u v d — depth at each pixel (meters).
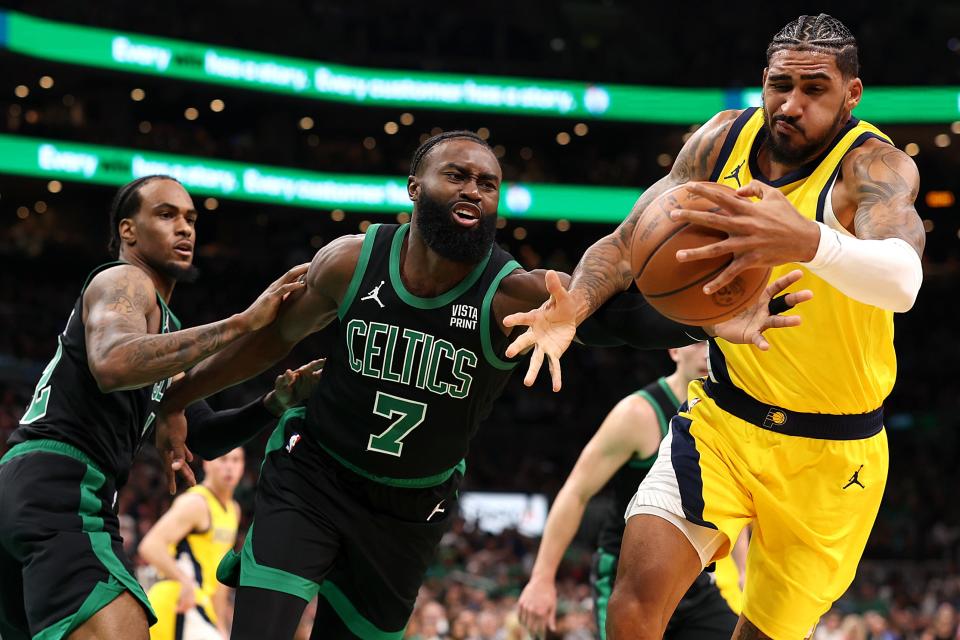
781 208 2.73
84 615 3.61
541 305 3.39
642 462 5.48
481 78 27.31
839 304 3.26
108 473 3.91
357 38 29.72
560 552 5.58
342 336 3.61
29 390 22.11
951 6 28.64
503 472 25.52
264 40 26.25
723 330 2.94
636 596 3.41
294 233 30.67
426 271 3.51
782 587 3.58
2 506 3.77
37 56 22.67
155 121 29.70
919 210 32.31
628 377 28.45
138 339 3.55
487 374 3.57
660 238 2.94
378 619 3.91
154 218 4.20
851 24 29.38
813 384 3.39
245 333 3.55
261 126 28.78
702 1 30.34
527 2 30.16
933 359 29.36
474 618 11.30
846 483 3.48
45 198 28.52
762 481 3.49
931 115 25.97
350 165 28.45
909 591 17.91
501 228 32.16
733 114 3.61
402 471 3.67
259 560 3.56
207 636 6.54
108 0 25.12
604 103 27.67
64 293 27.06
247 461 21.52
